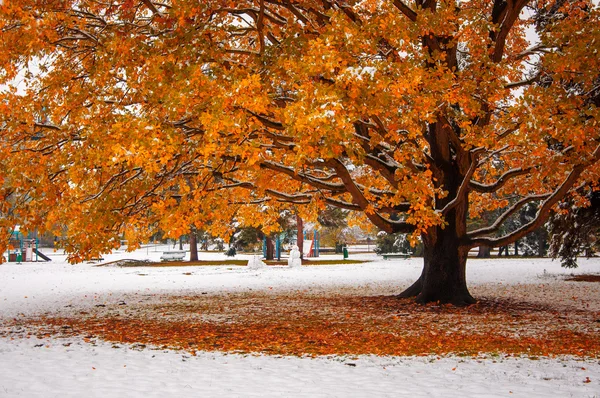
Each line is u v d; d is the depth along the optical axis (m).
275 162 14.70
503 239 16.56
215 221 16.62
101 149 9.96
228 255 54.25
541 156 12.73
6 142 11.53
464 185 14.95
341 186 15.61
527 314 14.97
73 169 10.20
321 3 13.77
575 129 10.71
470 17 12.32
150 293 21.19
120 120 9.59
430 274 17.06
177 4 10.31
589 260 38.34
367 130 15.31
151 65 10.10
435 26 11.80
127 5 11.05
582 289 21.55
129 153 9.05
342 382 7.54
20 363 8.57
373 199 16.17
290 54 10.66
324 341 10.93
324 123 8.83
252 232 43.81
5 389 6.95
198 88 9.60
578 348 10.16
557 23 12.16
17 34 10.42
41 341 10.80
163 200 11.85
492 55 15.13
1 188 10.96
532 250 52.44
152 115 10.41
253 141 9.38
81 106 11.09
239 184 15.27
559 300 18.12
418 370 8.31
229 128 9.16
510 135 11.21
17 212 10.86
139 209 12.55
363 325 13.09
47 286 24.12
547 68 12.09
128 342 10.74
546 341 10.93
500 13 15.73
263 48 11.69
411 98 10.91
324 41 10.14
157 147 9.04
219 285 24.42
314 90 9.61
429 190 12.09
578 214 24.03
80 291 22.02
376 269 32.44
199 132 11.14
